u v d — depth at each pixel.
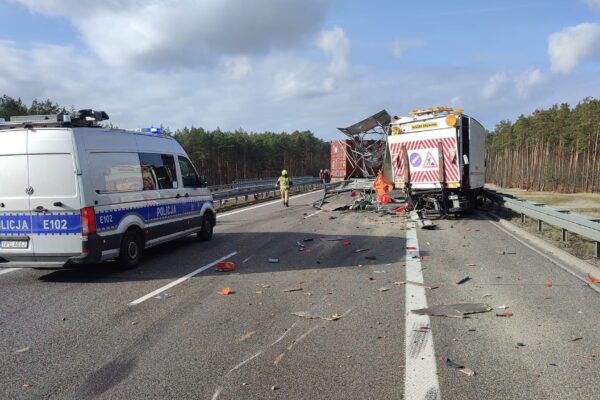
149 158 9.59
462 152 15.67
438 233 12.55
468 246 10.34
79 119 8.09
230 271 8.20
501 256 9.09
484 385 3.72
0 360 4.39
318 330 5.07
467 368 4.03
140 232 8.96
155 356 4.43
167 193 10.03
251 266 8.60
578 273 7.52
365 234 12.53
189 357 4.39
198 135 61.84
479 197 19.02
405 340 4.72
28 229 7.66
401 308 5.81
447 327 5.08
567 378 3.81
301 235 12.52
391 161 16.97
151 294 6.72
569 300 5.97
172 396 3.63
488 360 4.19
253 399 3.56
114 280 7.68
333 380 3.86
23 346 4.74
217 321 5.43
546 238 10.84
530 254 9.24
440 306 5.83
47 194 7.57
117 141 8.61
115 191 8.31
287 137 83.88
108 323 5.44
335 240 11.51
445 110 15.98
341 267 8.36
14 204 7.66
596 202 25.75
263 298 6.39
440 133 15.63
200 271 8.26
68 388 3.80
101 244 7.80
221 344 4.71
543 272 7.60
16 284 7.50
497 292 6.43
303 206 22.88
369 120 25.47
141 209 8.98
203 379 3.92
